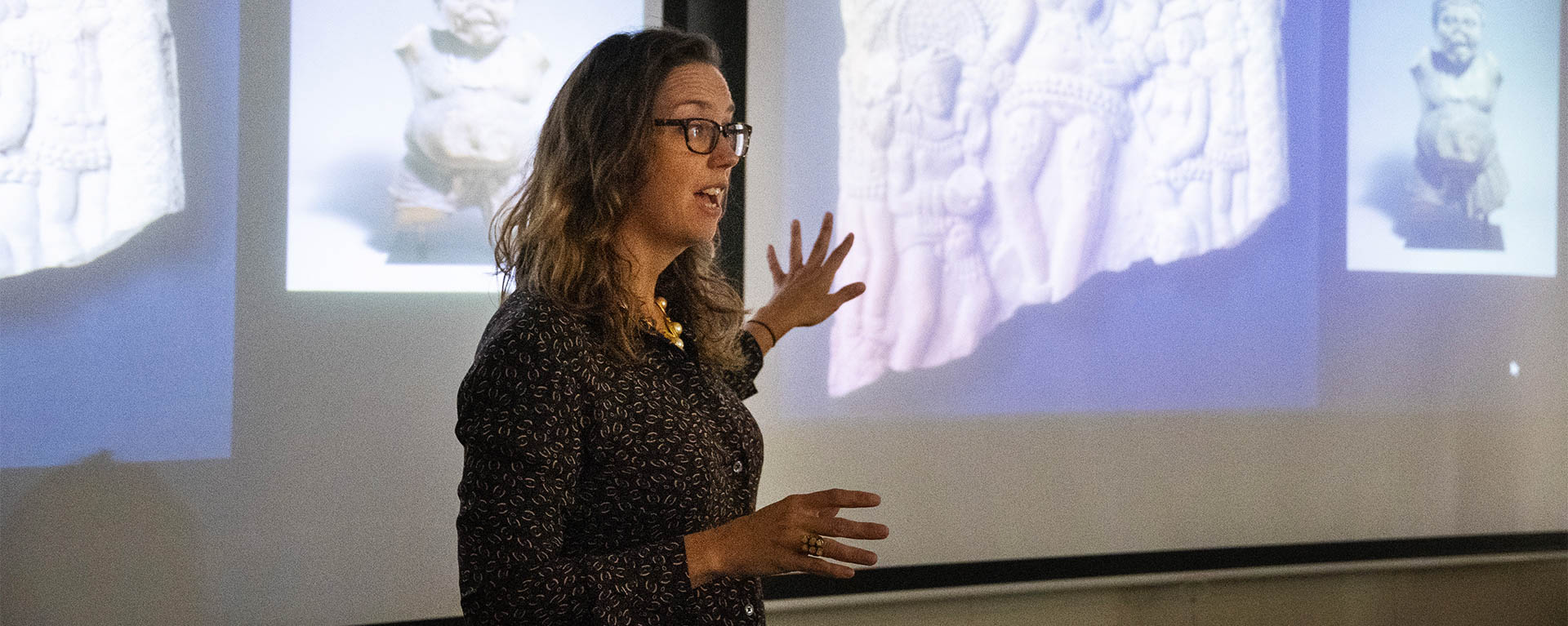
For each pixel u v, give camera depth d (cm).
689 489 122
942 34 281
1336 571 317
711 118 130
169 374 222
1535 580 339
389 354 239
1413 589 329
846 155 272
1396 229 324
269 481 230
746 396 165
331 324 235
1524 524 337
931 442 280
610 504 120
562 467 113
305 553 233
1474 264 333
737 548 114
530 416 111
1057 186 291
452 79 243
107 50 217
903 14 278
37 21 212
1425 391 328
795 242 178
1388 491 324
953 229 281
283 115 230
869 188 274
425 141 241
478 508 110
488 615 109
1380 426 323
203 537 225
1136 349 299
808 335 270
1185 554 304
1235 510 309
